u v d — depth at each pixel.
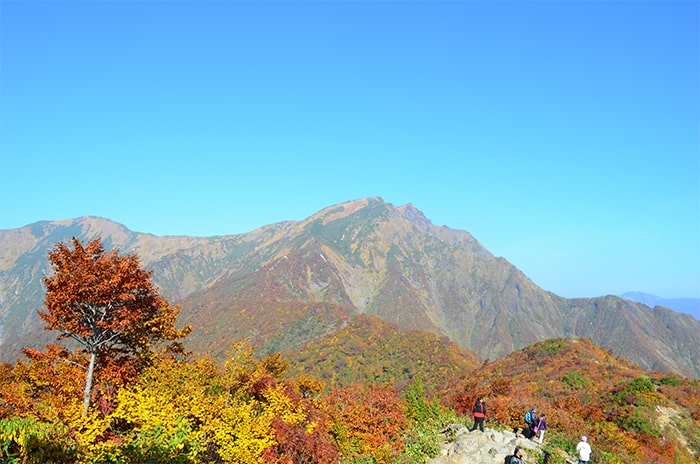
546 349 78.38
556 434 25.33
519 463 16.34
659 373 57.19
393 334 150.25
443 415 28.55
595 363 65.75
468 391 52.78
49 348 23.62
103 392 20.12
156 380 19.77
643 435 35.62
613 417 39.53
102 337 21.77
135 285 21.92
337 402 31.86
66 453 12.81
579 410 43.09
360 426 26.75
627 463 23.62
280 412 19.59
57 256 20.77
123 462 13.84
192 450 15.15
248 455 16.28
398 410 29.05
